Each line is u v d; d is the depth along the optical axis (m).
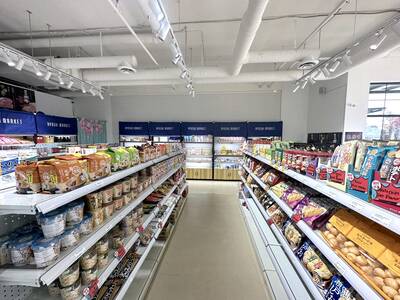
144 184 2.54
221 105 8.66
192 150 8.79
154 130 8.65
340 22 4.23
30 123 5.76
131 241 1.97
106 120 8.96
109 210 1.68
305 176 1.76
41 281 0.97
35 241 1.07
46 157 1.65
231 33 4.66
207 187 7.31
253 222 3.82
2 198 1.05
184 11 3.76
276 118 8.50
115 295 1.67
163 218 3.03
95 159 1.50
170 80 6.59
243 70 7.54
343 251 1.18
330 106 6.71
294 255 1.78
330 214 1.51
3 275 0.98
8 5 3.55
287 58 4.36
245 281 2.49
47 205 0.99
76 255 1.17
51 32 4.49
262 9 2.46
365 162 1.05
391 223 0.81
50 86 7.47
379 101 6.11
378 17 4.02
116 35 4.46
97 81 6.57
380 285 0.92
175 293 2.29
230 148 8.77
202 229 3.89
